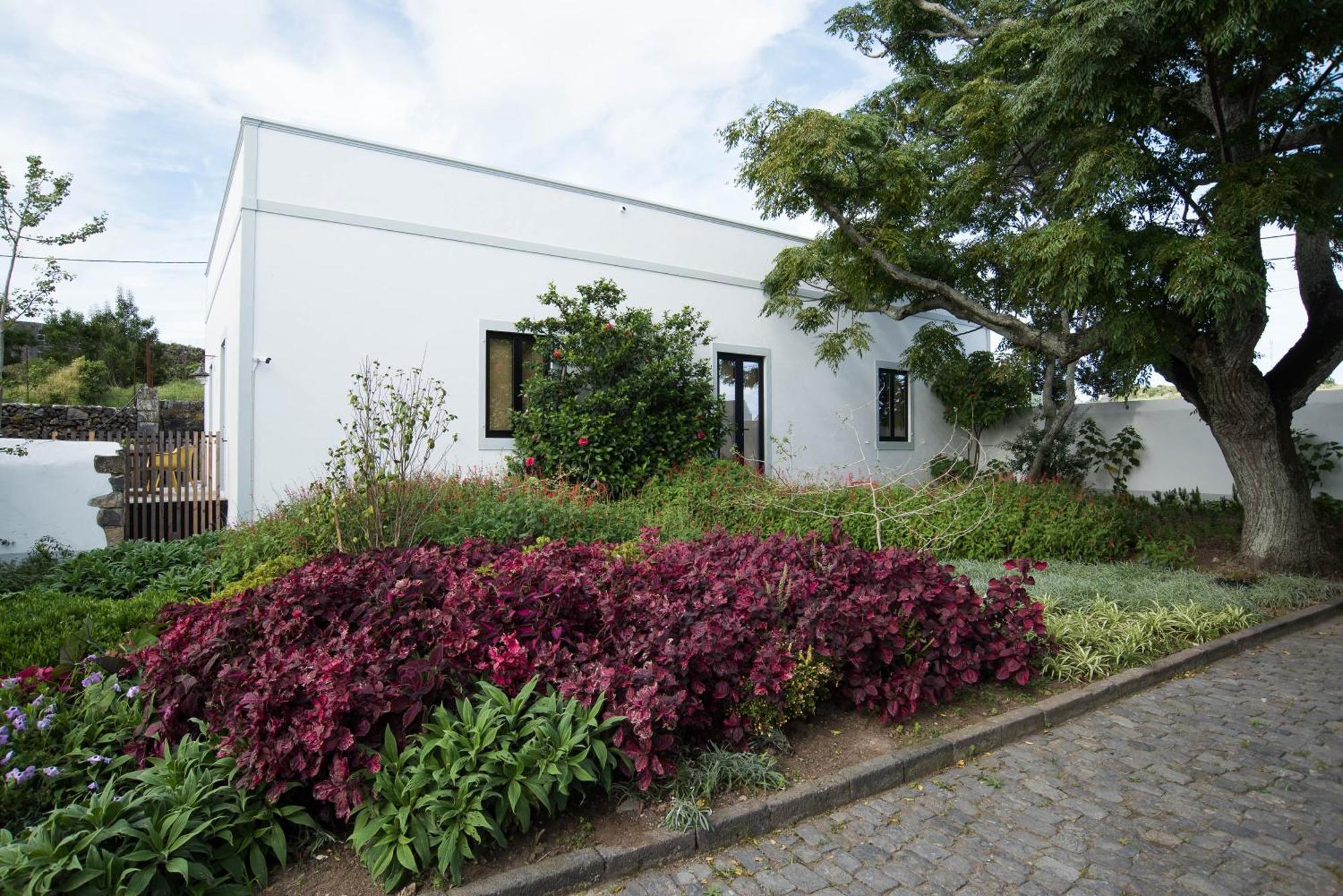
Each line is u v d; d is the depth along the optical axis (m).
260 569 4.66
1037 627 3.87
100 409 14.68
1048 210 7.63
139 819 2.05
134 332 27.50
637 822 2.54
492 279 8.80
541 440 8.45
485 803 2.38
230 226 8.51
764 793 2.76
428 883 2.17
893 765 3.02
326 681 2.26
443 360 8.41
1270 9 4.86
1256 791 2.96
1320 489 9.66
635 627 3.14
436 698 2.66
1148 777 3.09
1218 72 6.22
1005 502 8.02
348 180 7.88
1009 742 3.47
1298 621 5.55
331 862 2.26
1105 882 2.33
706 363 9.87
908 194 8.27
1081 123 6.34
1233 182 5.75
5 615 3.90
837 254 8.90
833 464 12.21
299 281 7.55
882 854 2.50
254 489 7.24
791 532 7.12
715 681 3.02
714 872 2.39
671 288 10.42
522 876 2.21
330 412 7.67
